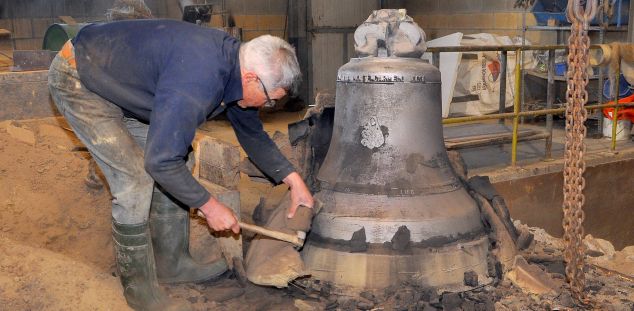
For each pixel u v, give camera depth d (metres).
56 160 3.86
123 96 2.55
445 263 3.14
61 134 4.20
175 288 3.20
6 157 3.79
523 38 9.27
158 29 2.50
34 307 2.76
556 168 5.88
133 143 2.73
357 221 3.19
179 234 3.20
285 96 2.61
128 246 2.78
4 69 5.71
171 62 2.38
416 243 3.15
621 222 6.54
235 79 2.47
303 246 3.35
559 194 5.92
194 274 3.26
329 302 3.09
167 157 2.29
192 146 3.38
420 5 11.95
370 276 3.11
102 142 2.65
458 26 11.34
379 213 3.18
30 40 10.31
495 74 8.82
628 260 4.02
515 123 5.74
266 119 10.20
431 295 3.05
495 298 3.12
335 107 3.51
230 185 3.44
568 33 9.57
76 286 2.88
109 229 3.63
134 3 4.29
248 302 3.11
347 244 3.19
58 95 2.65
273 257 3.13
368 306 2.99
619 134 7.46
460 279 3.16
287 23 11.60
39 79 4.34
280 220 3.29
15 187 3.61
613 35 9.12
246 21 11.15
